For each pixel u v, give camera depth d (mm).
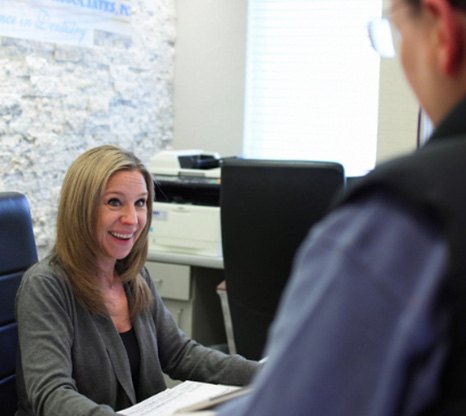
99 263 1650
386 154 3025
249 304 2455
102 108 3400
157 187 3062
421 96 570
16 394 1815
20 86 2857
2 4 2738
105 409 1369
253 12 3961
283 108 3979
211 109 4023
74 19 3143
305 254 544
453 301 470
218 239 2963
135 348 1718
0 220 1809
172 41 4008
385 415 487
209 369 1754
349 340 493
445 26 526
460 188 486
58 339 1534
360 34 3775
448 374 479
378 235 503
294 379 512
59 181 3129
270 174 2260
